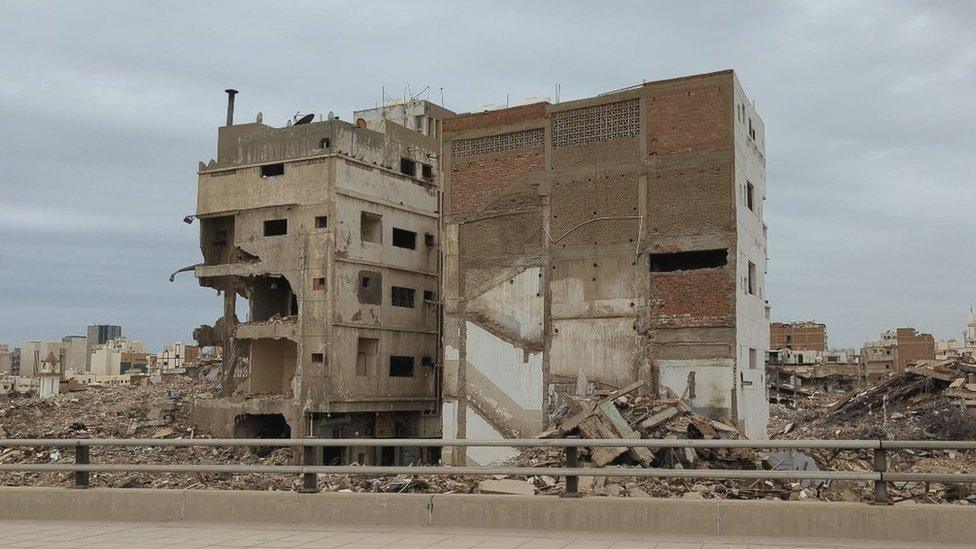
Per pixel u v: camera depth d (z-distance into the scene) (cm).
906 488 2125
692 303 3114
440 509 1170
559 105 3431
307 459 1245
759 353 3453
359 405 4469
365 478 2167
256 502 1230
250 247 4566
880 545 1015
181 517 1247
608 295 3269
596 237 3312
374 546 1027
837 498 2025
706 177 3138
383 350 4656
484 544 1036
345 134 4503
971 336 12119
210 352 10125
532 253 3431
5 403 5256
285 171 4522
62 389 7481
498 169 3538
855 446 1070
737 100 3195
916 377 4409
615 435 2650
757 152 3578
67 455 3934
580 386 3278
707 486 2050
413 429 4909
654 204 3222
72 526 1212
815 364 9619
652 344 3161
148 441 1283
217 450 4300
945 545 1009
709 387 3041
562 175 3400
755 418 3294
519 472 1168
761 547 1005
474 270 3544
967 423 3556
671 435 2678
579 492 1189
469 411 3491
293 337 4400
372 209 4662
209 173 4747
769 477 1091
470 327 3528
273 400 4397
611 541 1052
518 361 3412
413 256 4950
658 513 1104
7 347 15338
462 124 3634
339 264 4397
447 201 3631
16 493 1298
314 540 1074
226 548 1017
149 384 6519
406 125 6075
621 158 3297
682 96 3209
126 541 1077
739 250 3111
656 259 3344
